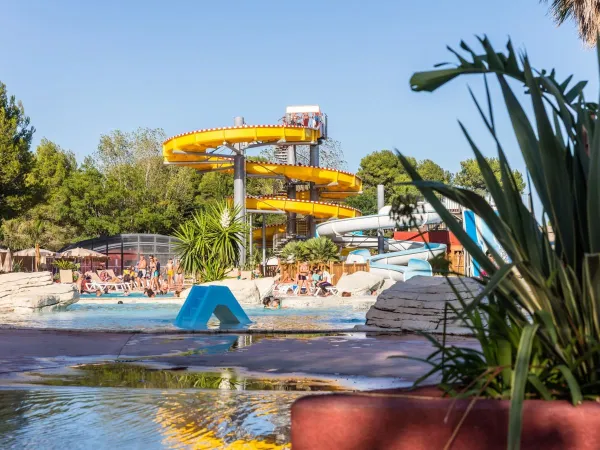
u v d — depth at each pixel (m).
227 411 4.02
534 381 2.26
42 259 40.69
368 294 26.39
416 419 2.13
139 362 6.90
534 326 2.14
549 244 2.47
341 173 49.56
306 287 28.22
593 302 2.35
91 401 4.39
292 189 53.19
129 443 3.20
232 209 33.56
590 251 2.31
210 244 32.06
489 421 2.10
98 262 46.47
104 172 78.12
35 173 43.41
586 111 2.53
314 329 10.62
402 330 9.12
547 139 2.44
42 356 7.36
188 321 13.16
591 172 2.31
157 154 79.12
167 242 47.06
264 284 21.69
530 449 2.08
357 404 2.17
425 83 2.40
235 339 9.19
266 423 3.67
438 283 10.72
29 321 13.84
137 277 31.39
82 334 9.83
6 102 42.31
